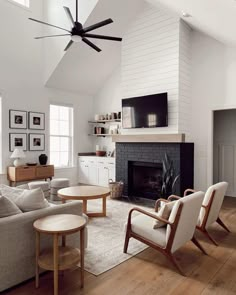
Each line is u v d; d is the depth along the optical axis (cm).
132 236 273
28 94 586
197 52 525
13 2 552
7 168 548
